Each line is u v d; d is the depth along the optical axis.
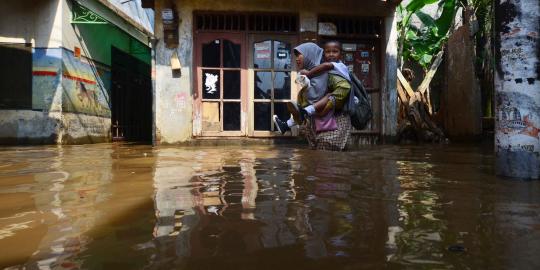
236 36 7.18
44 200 1.89
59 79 8.11
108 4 9.63
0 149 6.00
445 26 9.89
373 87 7.50
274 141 7.15
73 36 8.61
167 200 1.85
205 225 1.43
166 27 6.94
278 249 1.17
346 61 7.44
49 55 8.13
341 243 1.23
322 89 4.93
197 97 7.09
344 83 4.86
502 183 2.35
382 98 7.39
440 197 1.92
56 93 8.11
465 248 1.18
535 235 1.31
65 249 1.19
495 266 1.05
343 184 2.29
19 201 1.87
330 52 5.23
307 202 1.80
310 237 1.29
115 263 1.07
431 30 10.41
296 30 7.30
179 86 7.07
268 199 1.86
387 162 3.53
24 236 1.32
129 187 2.22
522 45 2.56
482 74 8.91
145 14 13.70
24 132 8.09
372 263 1.06
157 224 1.45
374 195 1.96
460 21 10.70
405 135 7.81
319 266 1.04
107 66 10.39
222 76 7.15
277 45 7.26
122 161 3.76
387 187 2.19
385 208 1.68
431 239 1.27
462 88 7.62
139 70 12.98
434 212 1.62
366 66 7.49
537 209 1.68
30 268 1.04
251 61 7.20
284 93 7.27
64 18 8.26
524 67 2.55
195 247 1.19
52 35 8.15
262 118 7.24
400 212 1.62
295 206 1.72
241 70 7.18
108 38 10.44
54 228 1.41
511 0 2.61
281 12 7.16
